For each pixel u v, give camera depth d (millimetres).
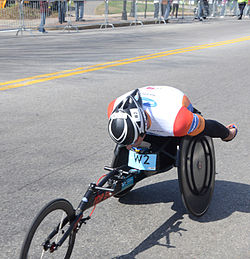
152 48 13398
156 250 3033
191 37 16891
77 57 11227
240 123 6051
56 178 4152
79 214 2662
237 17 32688
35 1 16750
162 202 3750
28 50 12164
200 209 3447
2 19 16734
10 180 4082
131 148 3199
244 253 3018
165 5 23531
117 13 24562
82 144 5102
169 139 3326
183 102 3141
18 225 3301
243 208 3676
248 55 12414
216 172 4430
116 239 3158
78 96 7234
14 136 5289
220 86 8281
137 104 2822
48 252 2746
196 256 2971
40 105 6652
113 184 3025
